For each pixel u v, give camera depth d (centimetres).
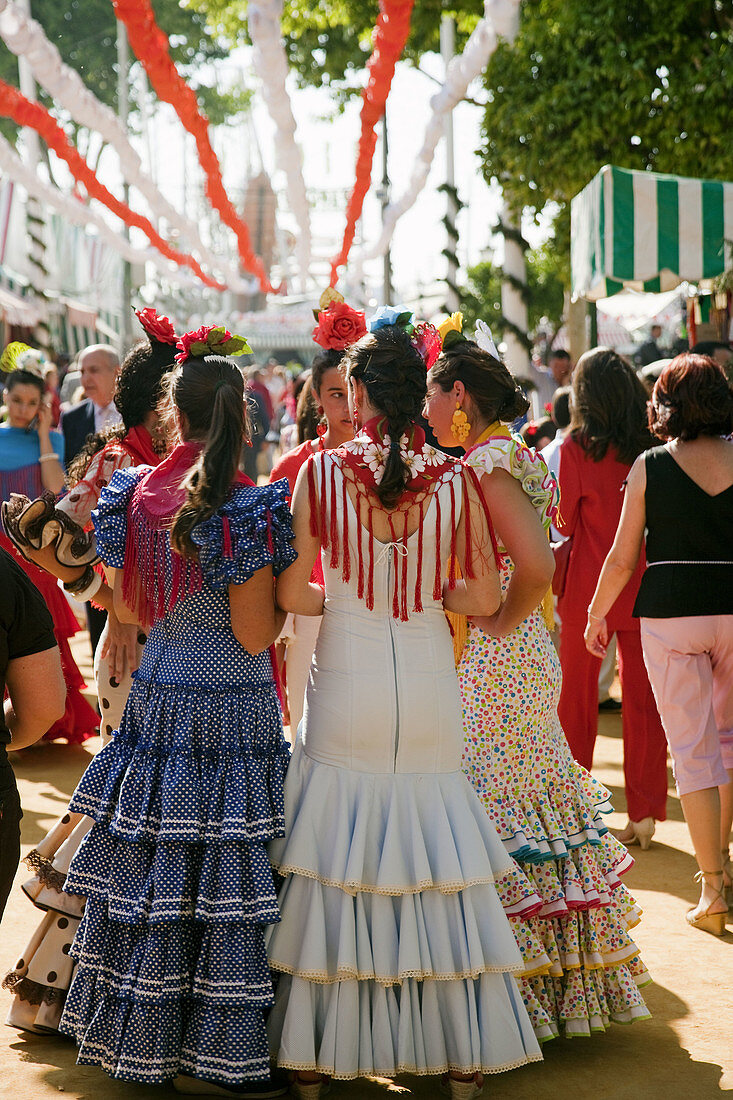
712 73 1088
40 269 1702
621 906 347
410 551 305
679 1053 336
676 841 534
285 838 305
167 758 298
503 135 1173
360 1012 300
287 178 1036
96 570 347
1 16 602
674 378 433
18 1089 310
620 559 447
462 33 1834
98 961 301
